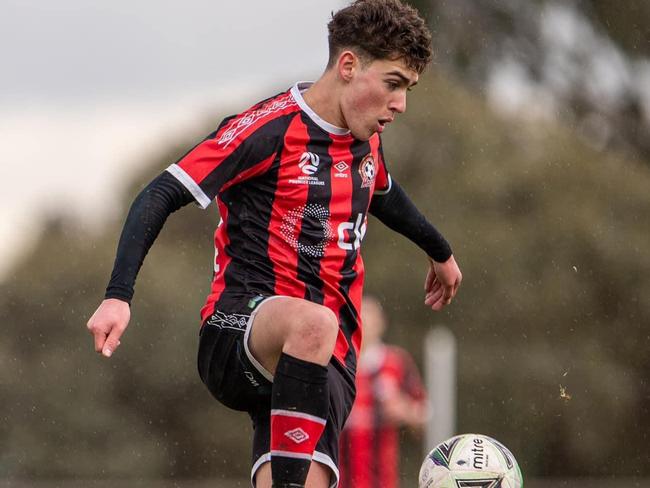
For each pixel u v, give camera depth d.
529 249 83.25
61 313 83.50
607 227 83.44
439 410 54.03
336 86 15.53
